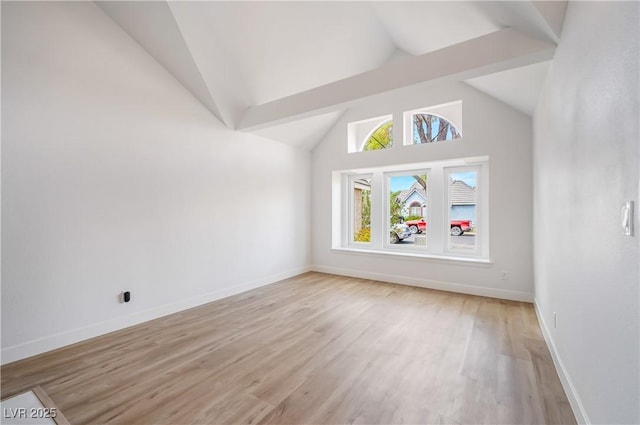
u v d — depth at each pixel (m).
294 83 3.92
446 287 4.08
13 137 2.18
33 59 2.28
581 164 1.47
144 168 3.00
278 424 1.53
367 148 5.08
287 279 4.80
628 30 0.95
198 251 3.51
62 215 2.43
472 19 2.42
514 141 3.58
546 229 2.47
